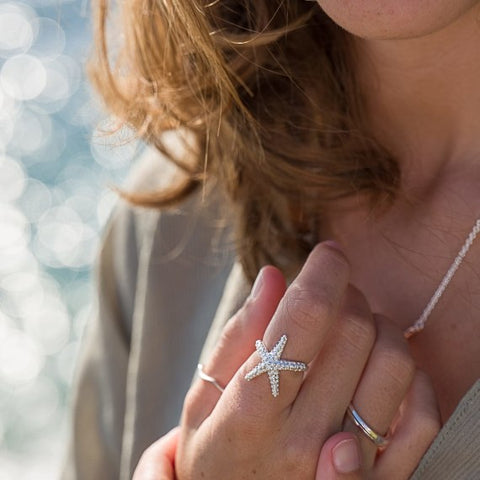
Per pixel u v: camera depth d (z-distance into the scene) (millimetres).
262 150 623
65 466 767
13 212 2400
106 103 690
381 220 598
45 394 1897
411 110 590
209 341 644
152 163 732
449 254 569
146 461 586
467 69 568
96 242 2273
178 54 644
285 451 536
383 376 535
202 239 691
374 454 540
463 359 553
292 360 531
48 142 2656
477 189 570
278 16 612
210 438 548
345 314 542
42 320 2082
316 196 620
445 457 526
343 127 613
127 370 744
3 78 3012
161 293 701
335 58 615
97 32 681
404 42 569
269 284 565
